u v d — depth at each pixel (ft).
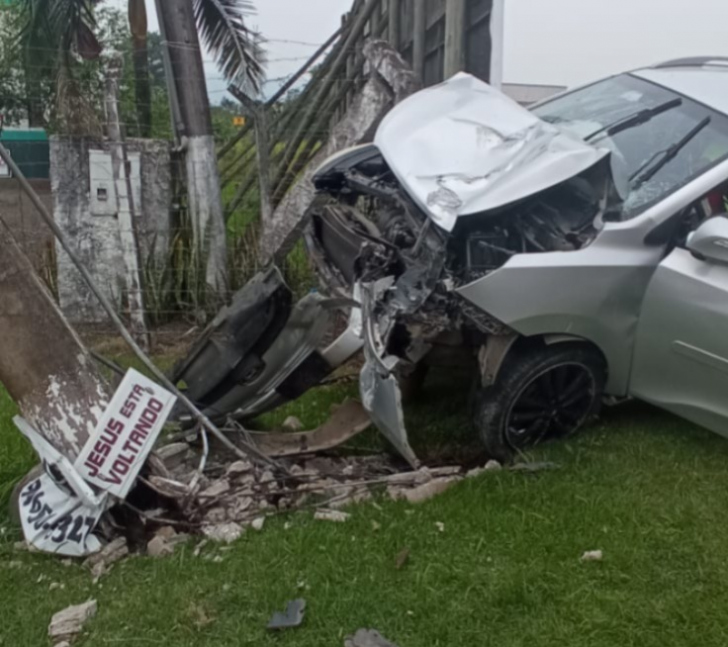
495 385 12.25
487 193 11.39
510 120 12.83
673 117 13.76
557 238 12.09
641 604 9.28
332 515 11.02
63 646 8.69
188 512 11.09
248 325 12.66
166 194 19.99
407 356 11.91
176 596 9.36
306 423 14.39
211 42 24.39
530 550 10.21
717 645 8.68
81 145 19.16
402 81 17.76
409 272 11.51
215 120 21.86
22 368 10.18
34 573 10.08
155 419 10.58
